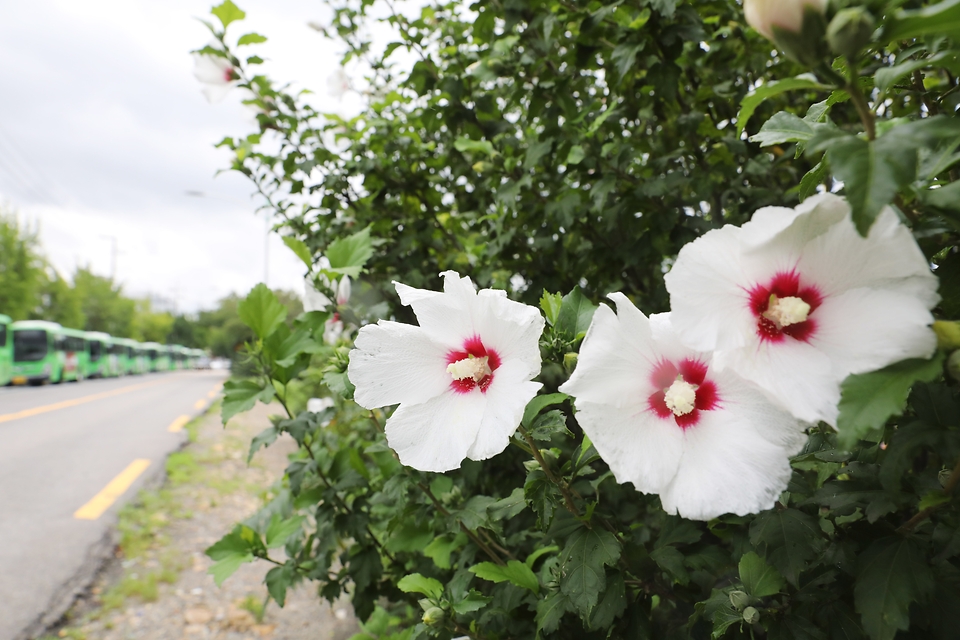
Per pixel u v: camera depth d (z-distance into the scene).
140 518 6.55
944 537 1.17
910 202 1.05
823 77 0.87
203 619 4.61
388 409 2.60
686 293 0.97
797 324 0.97
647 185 2.24
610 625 1.39
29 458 9.48
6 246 36.16
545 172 2.89
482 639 1.82
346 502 2.86
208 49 3.28
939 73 1.78
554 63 2.85
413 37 3.17
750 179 2.71
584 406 1.03
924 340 0.84
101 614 4.64
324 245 3.45
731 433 1.01
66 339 29.50
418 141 3.39
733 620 1.28
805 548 1.25
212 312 80.62
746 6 0.86
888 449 1.09
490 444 1.12
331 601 2.84
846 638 1.27
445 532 2.26
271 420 2.45
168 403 19.03
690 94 2.74
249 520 3.12
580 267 2.65
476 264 3.14
